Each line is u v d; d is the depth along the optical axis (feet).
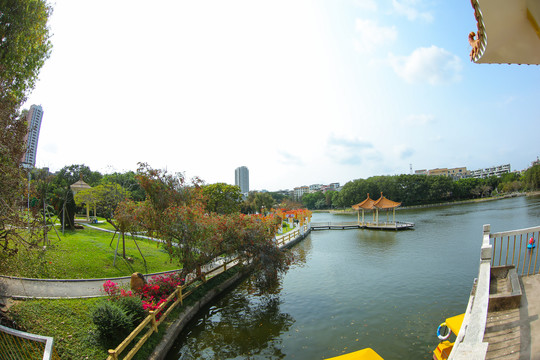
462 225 141.38
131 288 41.42
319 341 35.96
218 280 56.90
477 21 12.67
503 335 18.39
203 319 43.86
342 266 75.61
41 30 41.24
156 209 48.16
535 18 11.19
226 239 52.47
